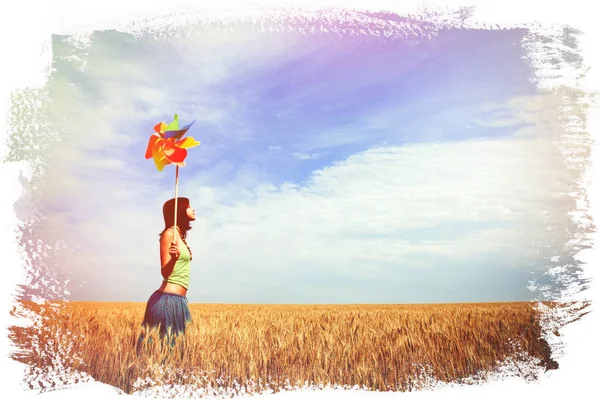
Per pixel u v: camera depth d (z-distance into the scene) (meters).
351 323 4.89
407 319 5.36
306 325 4.77
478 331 4.69
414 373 4.00
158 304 4.04
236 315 5.95
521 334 4.73
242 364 3.86
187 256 4.20
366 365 3.97
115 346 3.95
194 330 4.09
